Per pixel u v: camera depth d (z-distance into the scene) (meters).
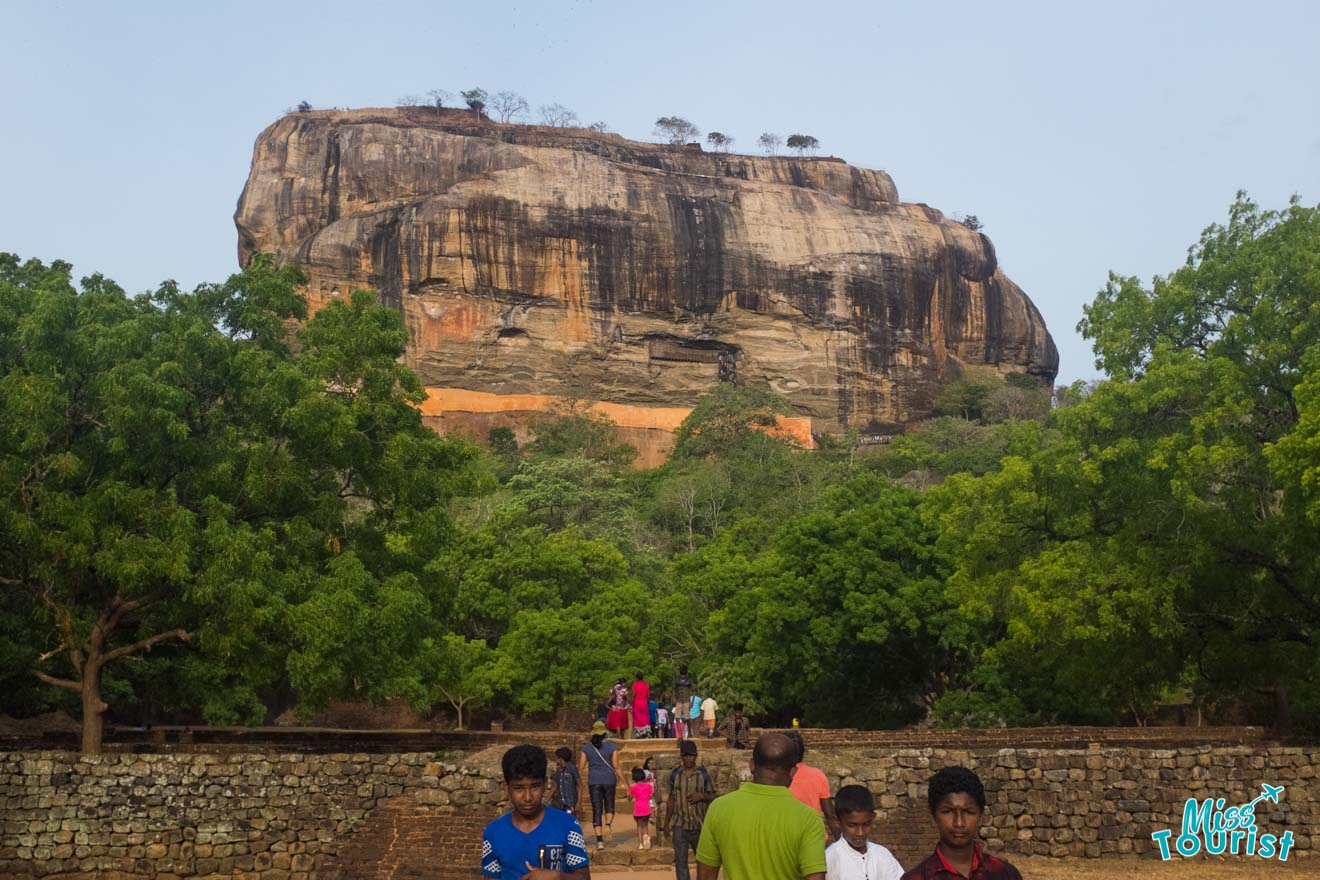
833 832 9.76
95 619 21.02
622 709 30.19
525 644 40.72
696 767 12.38
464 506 63.62
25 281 23.27
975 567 28.50
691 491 75.06
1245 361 25.45
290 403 20.73
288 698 43.06
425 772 16.52
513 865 6.32
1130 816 16.78
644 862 16.59
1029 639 25.17
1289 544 23.08
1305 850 16.70
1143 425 26.14
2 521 19.11
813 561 37.00
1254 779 16.98
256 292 22.45
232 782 17.02
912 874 5.81
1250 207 26.91
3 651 20.70
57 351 19.75
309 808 17.02
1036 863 16.14
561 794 15.84
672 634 44.19
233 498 20.84
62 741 24.70
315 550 21.77
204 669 26.05
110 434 20.03
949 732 27.86
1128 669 27.05
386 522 23.06
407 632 22.14
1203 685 30.58
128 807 16.86
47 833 16.75
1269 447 21.27
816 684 38.59
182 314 20.88
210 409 21.08
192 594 19.19
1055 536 27.56
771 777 6.89
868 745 26.72
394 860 16.09
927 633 36.62
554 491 64.69
